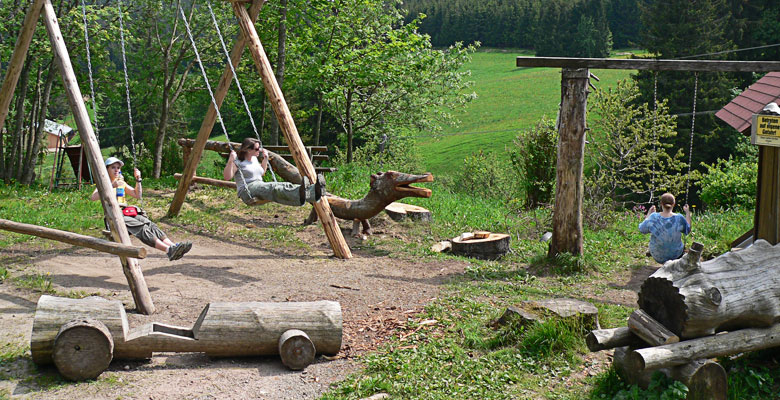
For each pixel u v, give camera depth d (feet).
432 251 35.78
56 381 17.44
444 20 378.32
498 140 167.63
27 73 82.07
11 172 84.84
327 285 28.22
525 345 20.42
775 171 19.85
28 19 28.07
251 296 26.23
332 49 81.05
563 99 31.50
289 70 82.33
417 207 45.09
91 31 77.51
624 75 204.13
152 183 58.75
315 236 39.42
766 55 134.62
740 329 17.63
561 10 316.40
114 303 19.10
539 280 30.12
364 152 101.76
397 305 25.38
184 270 30.35
